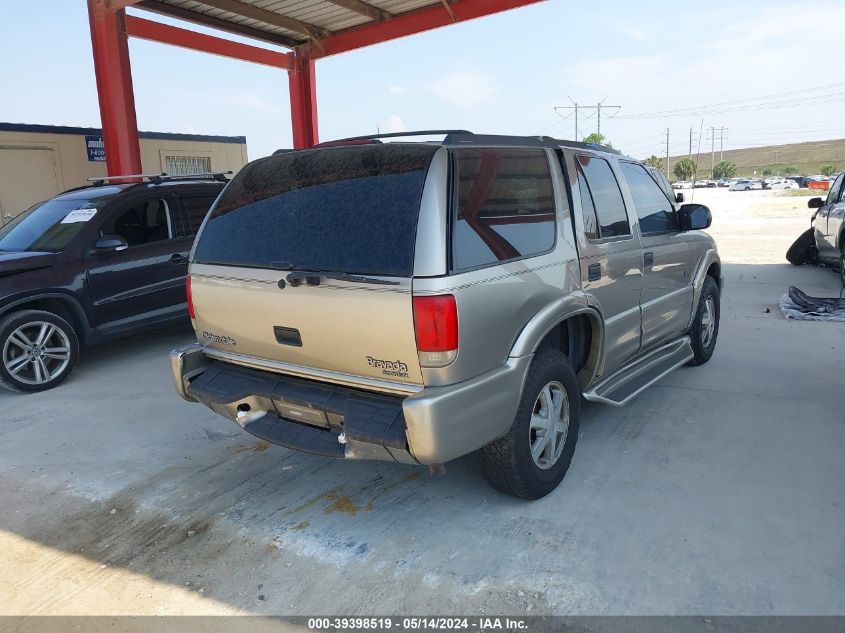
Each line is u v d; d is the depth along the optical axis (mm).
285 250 3244
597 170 4199
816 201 11141
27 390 5848
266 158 3662
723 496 3545
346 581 2947
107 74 9789
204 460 4293
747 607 2654
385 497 3701
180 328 8398
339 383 3146
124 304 6578
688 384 5430
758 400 5000
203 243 3680
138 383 6039
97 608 2846
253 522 3494
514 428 3264
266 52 13156
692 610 2648
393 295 2807
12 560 3236
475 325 2902
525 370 3207
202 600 2867
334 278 2955
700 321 5656
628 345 4383
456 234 2898
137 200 6824
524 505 3533
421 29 12000
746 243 16547
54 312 6215
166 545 3318
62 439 4738
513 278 3137
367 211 3016
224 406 3527
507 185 3291
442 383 2834
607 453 4141
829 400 4949
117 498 3822
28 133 12266
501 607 2723
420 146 3064
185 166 15328
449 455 2844
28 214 7035
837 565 2902
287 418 3414
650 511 3416
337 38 13219
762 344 6598
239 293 3393
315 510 3592
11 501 3832
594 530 3258
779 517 3311
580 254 3717
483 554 3098
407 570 3002
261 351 3430
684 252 5199
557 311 3406
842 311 7852
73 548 3328
